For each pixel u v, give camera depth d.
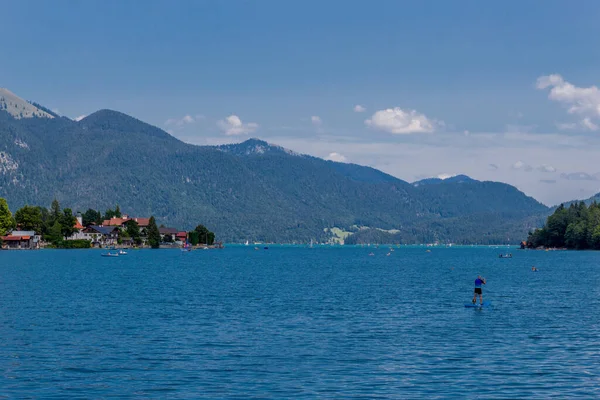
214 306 78.69
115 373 43.62
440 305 81.56
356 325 64.00
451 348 52.50
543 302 86.12
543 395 39.22
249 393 39.25
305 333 59.12
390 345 53.62
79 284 109.62
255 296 91.31
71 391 39.41
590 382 42.03
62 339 55.03
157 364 46.19
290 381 41.97
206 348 51.84
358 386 40.91
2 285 106.38
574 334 59.22
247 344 53.59
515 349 52.09
